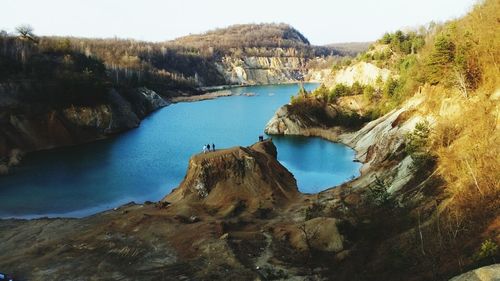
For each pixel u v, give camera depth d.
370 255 32.28
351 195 47.84
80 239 40.59
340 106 110.56
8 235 43.53
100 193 60.34
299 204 49.72
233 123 124.81
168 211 47.75
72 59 117.94
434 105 60.81
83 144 94.81
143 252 37.34
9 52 104.62
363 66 130.50
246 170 53.44
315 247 35.72
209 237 38.38
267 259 35.03
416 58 94.44
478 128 40.88
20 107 91.31
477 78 53.03
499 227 25.61
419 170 44.09
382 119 88.88
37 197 58.53
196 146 91.31
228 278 32.22
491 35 52.16
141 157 81.12
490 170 31.55
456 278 21.20
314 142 95.88
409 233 32.28
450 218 29.94
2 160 76.12
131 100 138.88
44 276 33.91
